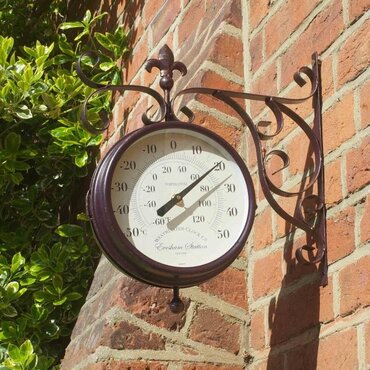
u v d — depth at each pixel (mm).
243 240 1560
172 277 1525
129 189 1546
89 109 2531
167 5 2416
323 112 1733
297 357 1700
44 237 2566
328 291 1632
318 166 1704
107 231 1513
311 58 1796
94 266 2449
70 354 1939
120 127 2488
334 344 1590
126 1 2670
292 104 1791
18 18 2992
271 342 1801
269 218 1881
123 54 2600
